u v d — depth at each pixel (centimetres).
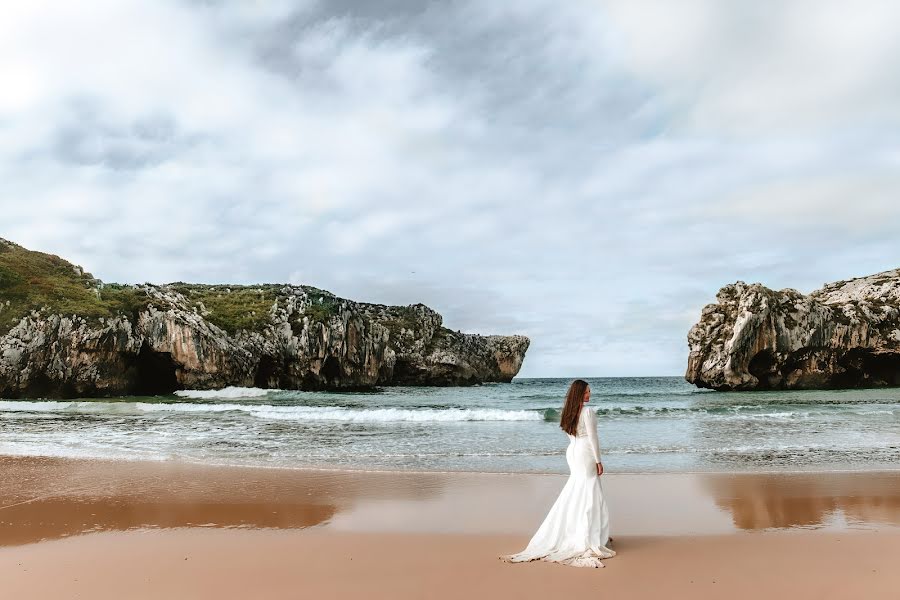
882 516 812
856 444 1606
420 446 1599
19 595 513
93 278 5225
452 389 6562
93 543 696
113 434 1936
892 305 5238
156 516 834
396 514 838
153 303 4534
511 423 2258
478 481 1082
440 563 604
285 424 2262
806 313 4881
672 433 1894
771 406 3072
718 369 4756
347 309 5831
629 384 10112
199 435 1902
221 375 4491
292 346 5162
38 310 3962
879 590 515
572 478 652
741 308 4838
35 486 1065
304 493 988
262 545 682
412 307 8906
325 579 555
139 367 4472
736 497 941
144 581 552
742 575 559
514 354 9831
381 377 7044
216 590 525
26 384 3747
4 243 5159
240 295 5822
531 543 643
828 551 640
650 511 848
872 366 5162
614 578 551
